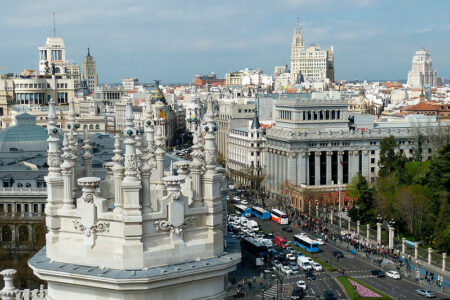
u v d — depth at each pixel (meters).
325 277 153.25
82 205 25.83
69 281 25.23
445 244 164.12
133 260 24.95
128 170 24.98
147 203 25.50
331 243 186.62
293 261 168.00
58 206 26.81
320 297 137.62
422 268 158.00
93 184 25.66
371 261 166.62
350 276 153.62
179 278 25.28
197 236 26.81
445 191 182.12
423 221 178.25
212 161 27.22
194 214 26.64
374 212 196.25
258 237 185.88
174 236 25.89
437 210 179.00
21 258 143.62
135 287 24.52
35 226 154.50
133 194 24.98
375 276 153.12
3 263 127.06
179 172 27.75
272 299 136.00
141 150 31.72
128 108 25.47
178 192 25.89
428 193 184.62
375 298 135.50
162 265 25.50
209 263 26.06
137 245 25.02
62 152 32.75
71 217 26.31
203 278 25.97
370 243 179.12
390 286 145.00
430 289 142.50
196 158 27.25
